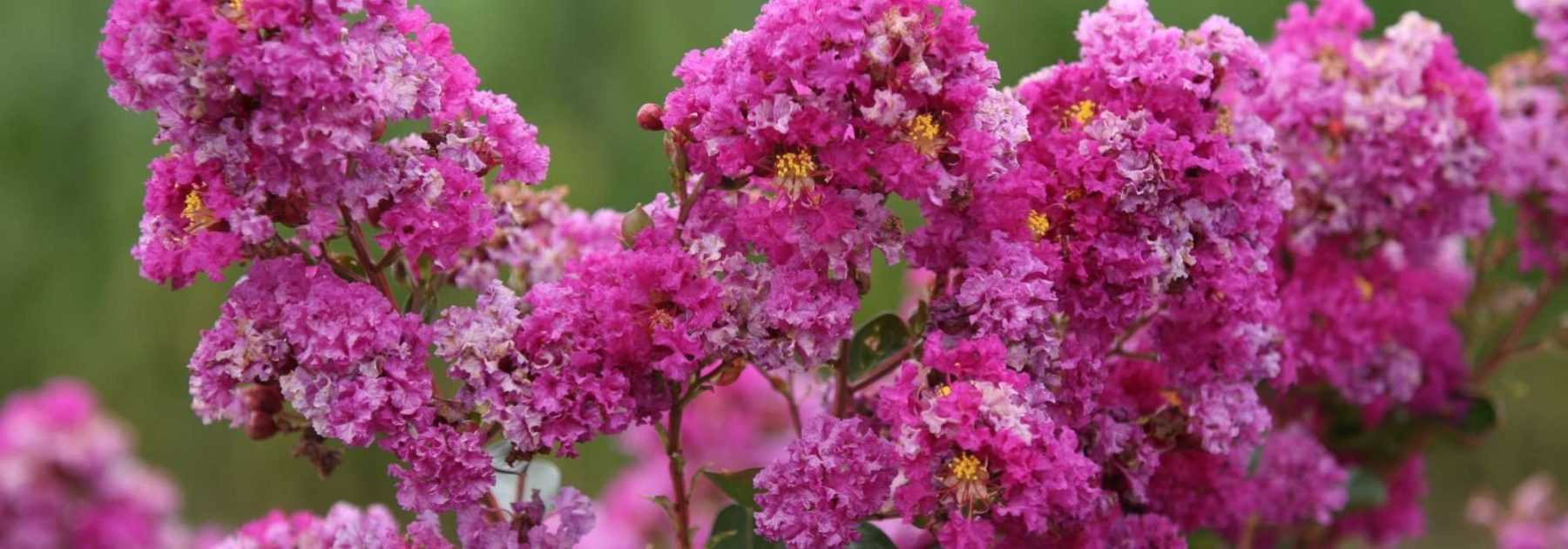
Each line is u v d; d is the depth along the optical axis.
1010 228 1.39
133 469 1.57
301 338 1.37
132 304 2.72
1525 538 1.88
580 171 2.51
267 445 2.64
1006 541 1.42
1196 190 1.41
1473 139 1.53
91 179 2.73
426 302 1.43
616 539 1.93
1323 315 1.54
